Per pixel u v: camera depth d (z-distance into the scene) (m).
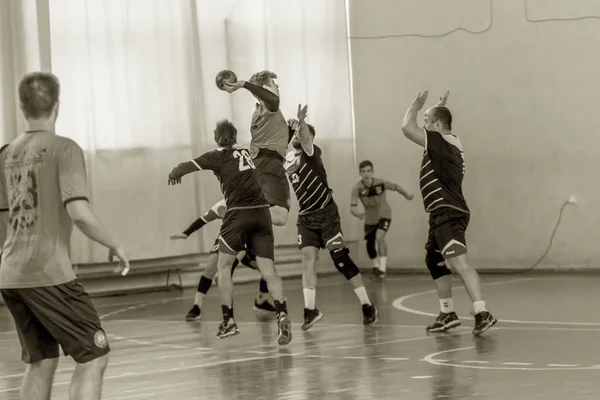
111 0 18.45
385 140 20.88
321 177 11.80
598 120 17.78
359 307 14.25
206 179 19.38
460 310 12.95
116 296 18.52
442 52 19.86
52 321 5.79
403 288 16.86
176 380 8.68
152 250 18.73
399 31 20.53
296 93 20.67
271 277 10.64
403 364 8.80
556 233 18.31
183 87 19.17
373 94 21.02
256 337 11.55
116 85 18.48
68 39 18.08
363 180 19.53
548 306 12.89
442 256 10.89
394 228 20.73
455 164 10.62
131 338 12.12
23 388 6.14
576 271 18.00
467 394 7.19
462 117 19.53
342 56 21.22
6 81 17.50
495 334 10.45
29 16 17.75
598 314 11.77
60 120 17.97
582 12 17.91
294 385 8.06
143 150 18.70
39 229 5.76
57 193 5.79
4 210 6.06
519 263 18.78
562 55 18.17
